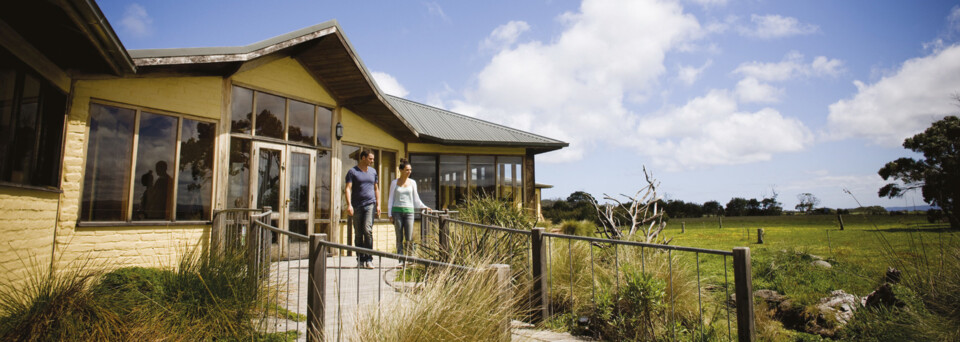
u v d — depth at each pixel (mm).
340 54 8438
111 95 5922
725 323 4938
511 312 3291
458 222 6086
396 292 3293
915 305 4262
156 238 6293
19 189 4391
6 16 3918
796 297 6320
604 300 4262
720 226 29578
